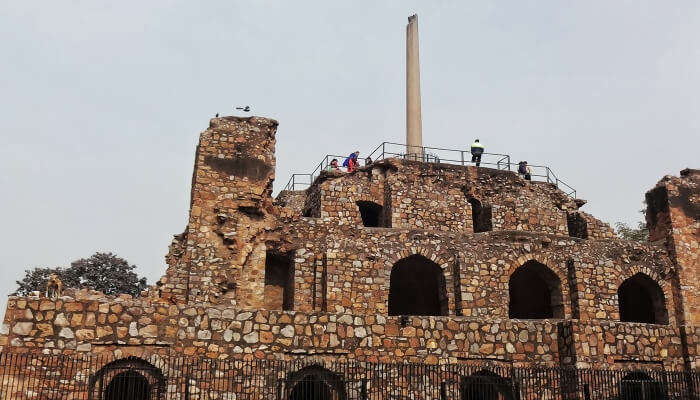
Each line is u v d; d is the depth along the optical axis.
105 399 19.05
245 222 24.73
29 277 42.38
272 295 26.59
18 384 18.11
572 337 22.58
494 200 32.50
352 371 20.55
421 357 21.67
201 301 23.22
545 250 27.23
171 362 19.44
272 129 26.45
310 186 33.00
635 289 30.84
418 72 42.50
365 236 26.31
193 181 26.72
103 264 44.53
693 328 24.28
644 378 23.41
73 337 19.03
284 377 20.00
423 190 31.05
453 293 25.95
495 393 22.34
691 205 29.59
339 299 24.73
